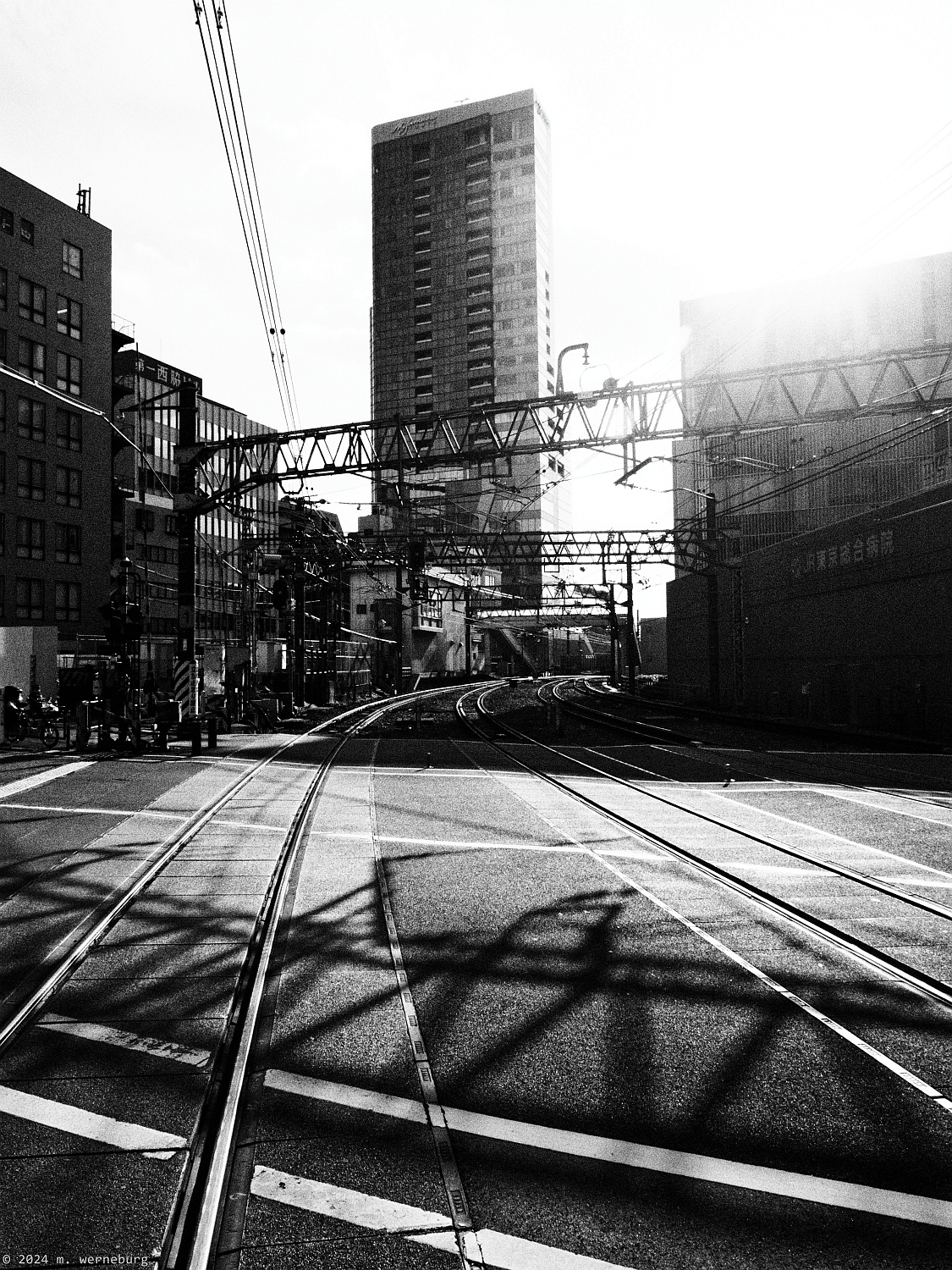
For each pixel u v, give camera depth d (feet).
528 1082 15.33
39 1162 12.59
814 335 204.64
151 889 28.66
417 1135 13.48
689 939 23.76
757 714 139.44
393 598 246.68
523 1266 10.46
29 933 23.59
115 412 170.40
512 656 403.34
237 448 79.46
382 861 33.45
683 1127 13.80
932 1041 17.19
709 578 153.58
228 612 209.46
